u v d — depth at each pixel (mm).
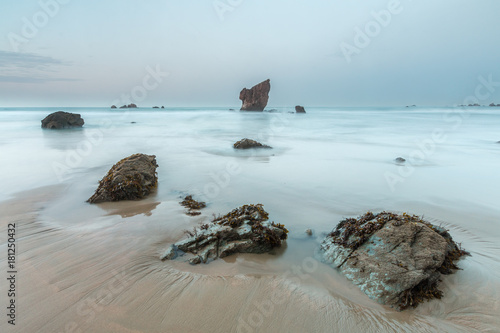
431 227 5844
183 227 6863
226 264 5398
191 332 3814
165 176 11984
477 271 5016
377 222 5828
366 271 4902
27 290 4531
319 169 13180
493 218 7688
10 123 40625
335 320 4074
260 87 84812
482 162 14680
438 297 4445
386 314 4195
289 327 3939
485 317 4082
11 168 13164
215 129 33812
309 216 7836
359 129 33594
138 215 7680
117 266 5223
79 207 8336
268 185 10703
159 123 42656
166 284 4742
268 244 5922
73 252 5672
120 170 9703
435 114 71375
